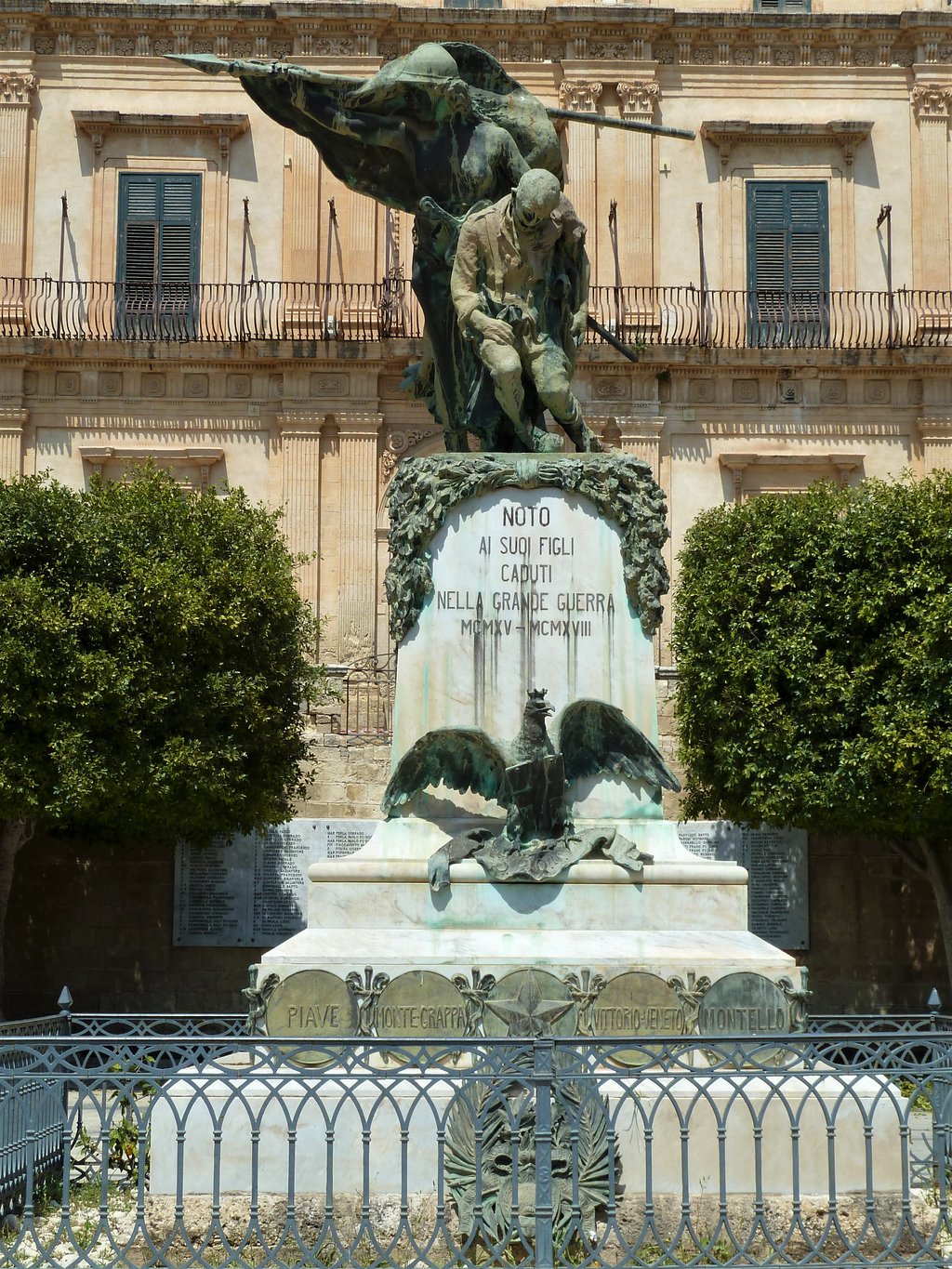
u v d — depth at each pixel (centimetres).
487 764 1156
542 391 1223
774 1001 1038
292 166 4194
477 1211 819
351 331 4119
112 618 2623
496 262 1228
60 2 4194
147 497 2888
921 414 4153
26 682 2594
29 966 3064
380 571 4084
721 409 4159
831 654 2716
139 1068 859
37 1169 1013
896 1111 908
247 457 4128
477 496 1187
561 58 4247
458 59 1302
